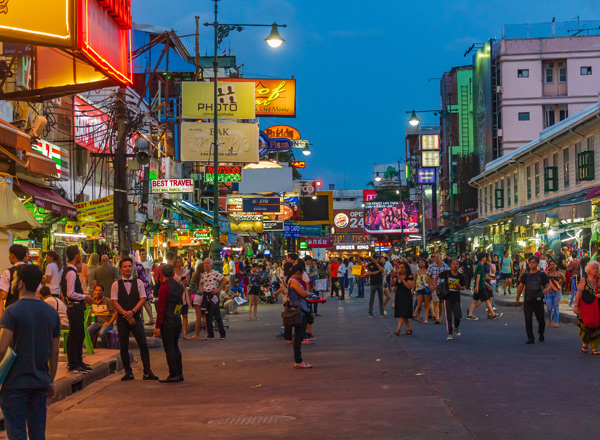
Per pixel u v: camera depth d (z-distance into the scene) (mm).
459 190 68750
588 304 13773
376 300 37031
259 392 10812
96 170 28344
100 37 11164
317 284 32875
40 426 6328
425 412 8836
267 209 44719
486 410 8859
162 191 30297
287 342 17594
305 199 65750
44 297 12297
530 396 9688
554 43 61000
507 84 61438
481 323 21000
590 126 34281
